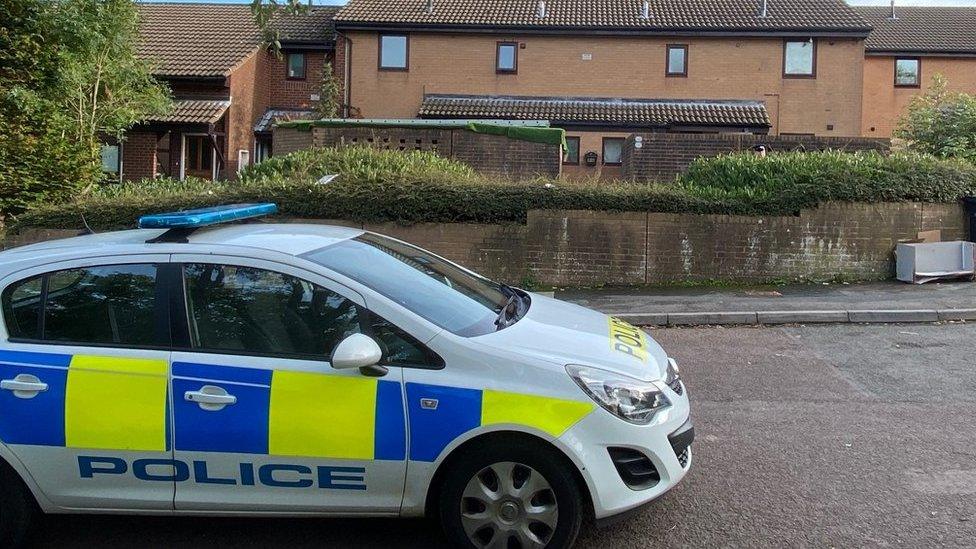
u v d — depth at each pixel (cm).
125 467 368
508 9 2500
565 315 453
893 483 462
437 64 2409
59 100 1471
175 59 2269
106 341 378
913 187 1152
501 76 2400
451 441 358
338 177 1218
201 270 388
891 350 787
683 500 441
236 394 364
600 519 361
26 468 368
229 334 378
